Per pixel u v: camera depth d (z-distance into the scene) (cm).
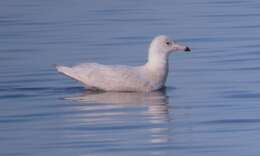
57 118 1681
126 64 2186
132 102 1817
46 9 3181
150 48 1945
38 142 1516
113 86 1916
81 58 2264
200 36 2508
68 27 2739
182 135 1539
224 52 2275
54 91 1928
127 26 2711
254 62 2139
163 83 1941
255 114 1670
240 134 1536
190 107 1753
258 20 2734
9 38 2589
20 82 2017
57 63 2209
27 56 2311
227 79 1983
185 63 2178
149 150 1455
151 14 2947
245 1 3178
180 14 2925
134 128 1595
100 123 1636
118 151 1448
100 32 2622
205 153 1434
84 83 1930
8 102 1831
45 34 2628
